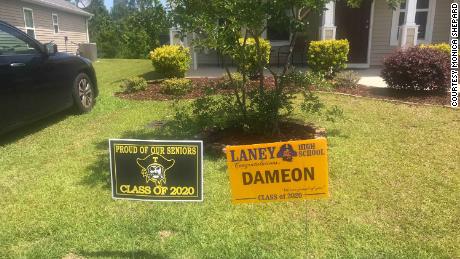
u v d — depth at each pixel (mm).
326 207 3297
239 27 4246
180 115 5242
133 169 2375
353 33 12055
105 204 3422
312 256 2658
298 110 6500
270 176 2299
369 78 9969
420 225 3012
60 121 6293
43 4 19641
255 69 5137
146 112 6746
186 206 3355
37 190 3738
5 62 5078
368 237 2863
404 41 10742
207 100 5137
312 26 12695
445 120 5930
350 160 4316
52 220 3180
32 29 19078
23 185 3863
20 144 5156
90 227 3059
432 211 3215
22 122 5410
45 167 4320
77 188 3758
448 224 3021
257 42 4758
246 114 5020
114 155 2373
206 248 2760
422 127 5574
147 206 3367
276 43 12859
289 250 2727
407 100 7293
